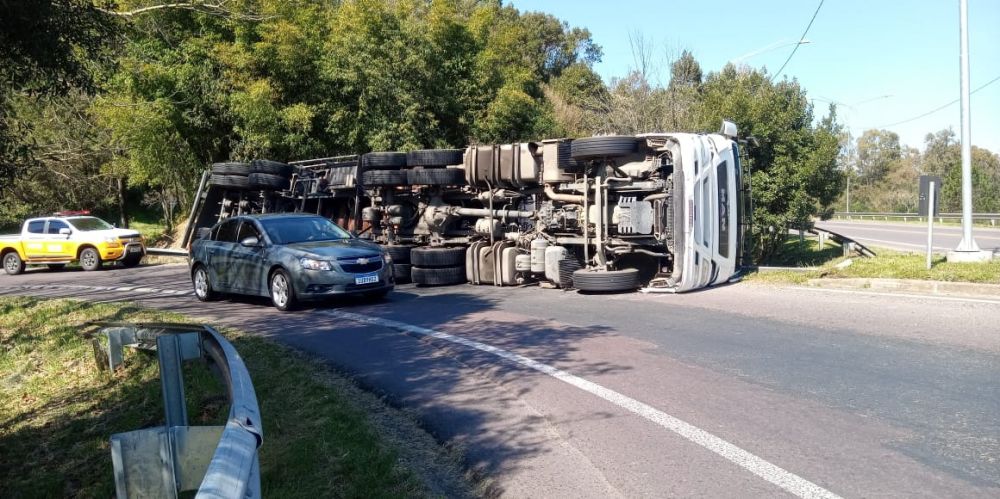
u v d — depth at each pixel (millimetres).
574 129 34719
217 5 15531
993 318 8992
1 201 8781
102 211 44312
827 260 21453
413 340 9125
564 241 13656
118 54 11234
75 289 17938
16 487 6512
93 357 10094
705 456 4883
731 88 22141
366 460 5047
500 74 30094
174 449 3828
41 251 24891
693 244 12281
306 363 8023
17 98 9188
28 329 12500
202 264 14133
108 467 6566
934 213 12422
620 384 6688
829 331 8680
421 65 26047
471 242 15312
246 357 8531
